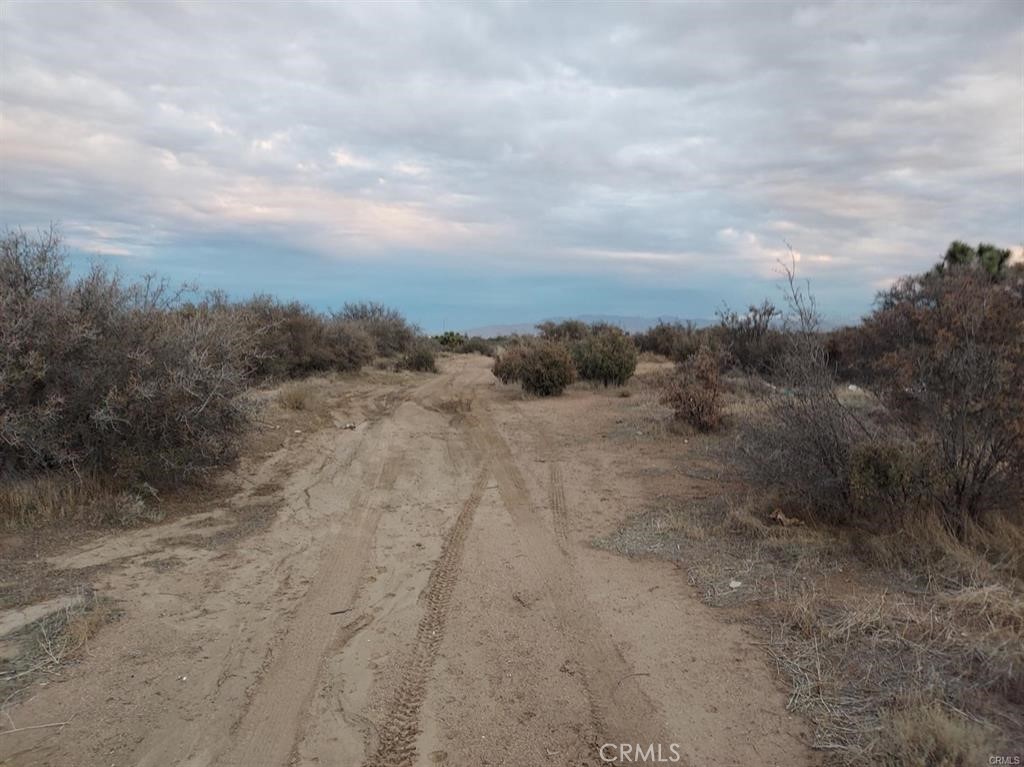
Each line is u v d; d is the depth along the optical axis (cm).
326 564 553
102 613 438
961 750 287
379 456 956
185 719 337
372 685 372
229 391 739
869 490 538
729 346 1642
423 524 664
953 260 1880
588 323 3133
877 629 407
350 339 2016
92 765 301
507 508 717
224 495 726
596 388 1677
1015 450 514
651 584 507
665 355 2750
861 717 330
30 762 300
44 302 632
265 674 382
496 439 1094
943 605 433
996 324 581
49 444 621
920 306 833
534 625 444
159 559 540
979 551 500
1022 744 300
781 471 623
